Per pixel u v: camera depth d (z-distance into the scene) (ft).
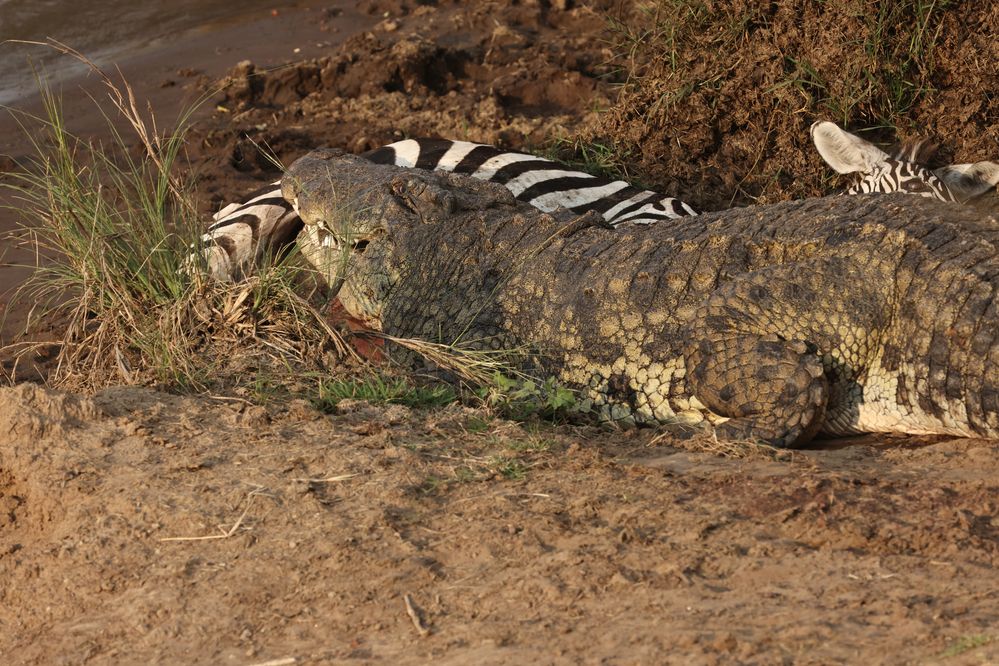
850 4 61.00
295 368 43.11
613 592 27.22
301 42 95.14
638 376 41.29
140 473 33.94
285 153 73.31
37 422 36.04
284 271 47.19
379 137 74.18
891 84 61.77
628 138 66.33
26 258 60.64
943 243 38.50
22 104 84.94
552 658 24.22
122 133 77.82
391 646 25.80
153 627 27.55
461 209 48.14
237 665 25.67
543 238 45.83
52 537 31.91
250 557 29.86
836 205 42.34
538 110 79.82
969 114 60.23
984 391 36.11
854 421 39.37
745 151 64.08
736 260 41.09
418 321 46.60
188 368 41.73
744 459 35.53
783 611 25.49
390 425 37.86
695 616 25.55
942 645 23.27
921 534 28.99
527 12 94.73
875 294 38.42
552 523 30.37
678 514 30.63
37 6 106.01
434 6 101.40
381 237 48.29
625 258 43.24
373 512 31.19
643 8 70.54
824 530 29.53
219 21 103.09
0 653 27.81
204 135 75.56
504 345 44.34
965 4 60.29
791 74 62.44
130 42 98.32
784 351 38.42
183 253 47.26
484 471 33.94
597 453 35.60
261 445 35.73
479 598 27.35
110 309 45.62
